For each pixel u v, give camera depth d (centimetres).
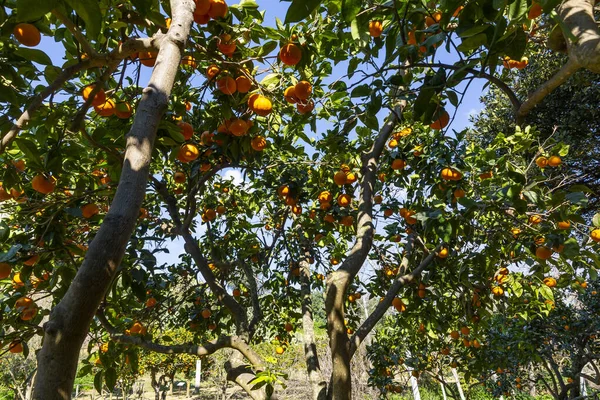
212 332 426
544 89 113
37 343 1183
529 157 495
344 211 395
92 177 304
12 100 178
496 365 677
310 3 78
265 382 209
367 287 488
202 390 2469
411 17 171
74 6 114
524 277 383
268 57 220
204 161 317
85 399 2023
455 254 360
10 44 177
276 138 323
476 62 133
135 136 118
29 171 267
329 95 265
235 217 537
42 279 277
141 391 1975
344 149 346
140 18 186
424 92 142
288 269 571
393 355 731
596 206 807
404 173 404
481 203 264
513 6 117
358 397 1105
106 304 311
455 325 470
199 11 168
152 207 457
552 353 798
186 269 489
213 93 245
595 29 101
